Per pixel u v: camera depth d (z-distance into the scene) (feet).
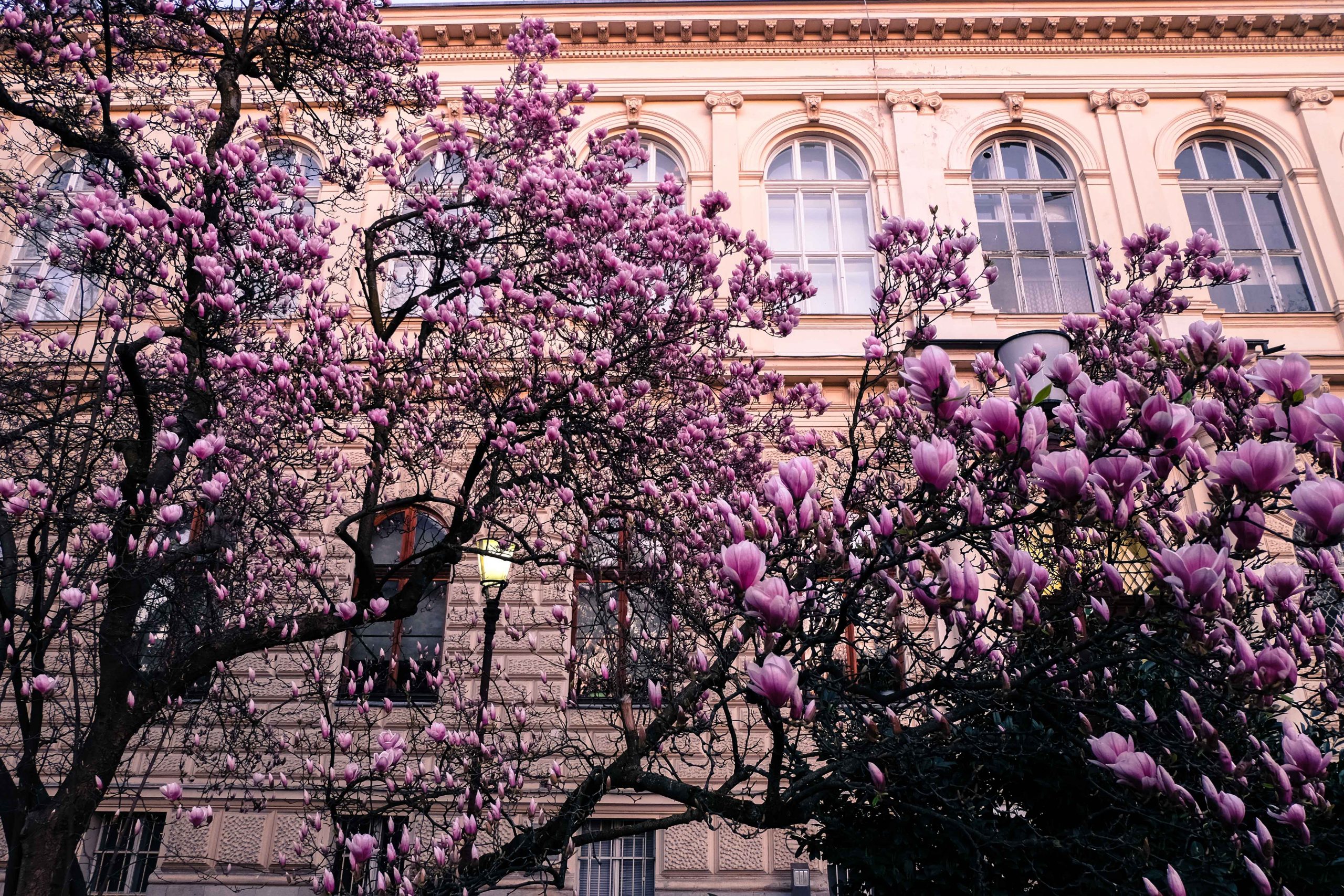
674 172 51.55
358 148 36.78
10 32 24.85
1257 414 7.86
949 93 52.34
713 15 52.80
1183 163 52.01
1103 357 18.60
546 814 21.57
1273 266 49.19
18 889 17.72
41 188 27.27
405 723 34.06
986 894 13.64
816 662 12.78
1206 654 7.74
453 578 38.40
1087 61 52.95
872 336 17.31
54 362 24.61
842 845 15.97
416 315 42.80
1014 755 12.46
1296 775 7.10
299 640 21.38
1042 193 50.70
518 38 33.71
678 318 24.56
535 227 27.48
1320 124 51.26
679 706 16.87
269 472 25.52
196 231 20.48
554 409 24.75
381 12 51.13
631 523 25.71
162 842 33.78
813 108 51.80
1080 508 7.79
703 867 34.04
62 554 17.78
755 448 28.60
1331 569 7.91
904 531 8.27
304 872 25.53
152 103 37.65
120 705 20.35
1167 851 13.08
